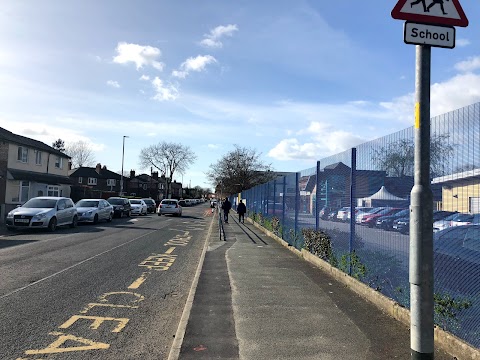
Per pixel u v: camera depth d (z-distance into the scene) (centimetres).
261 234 1894
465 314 442
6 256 1123
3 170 3069
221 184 7738
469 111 443
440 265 494
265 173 6650
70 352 474
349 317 584
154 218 3186
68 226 2156
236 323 557
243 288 766
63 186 4059
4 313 611
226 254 1212
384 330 527
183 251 1331
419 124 358
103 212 2512
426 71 361
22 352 470
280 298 692
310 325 548
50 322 577
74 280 842
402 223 585
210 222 2859
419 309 351
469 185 442
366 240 716
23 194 3297
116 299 710
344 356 444
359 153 759
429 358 347
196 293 727
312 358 439
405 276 573
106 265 1022
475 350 408
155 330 560
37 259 1082
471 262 436
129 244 1450
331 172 940
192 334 514
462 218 454
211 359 438
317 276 879
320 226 1034
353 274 774
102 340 516
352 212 789
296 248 1270
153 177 11531
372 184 694
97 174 8275
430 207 353
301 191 1243
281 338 500
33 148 3459
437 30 363
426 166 355
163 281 864
